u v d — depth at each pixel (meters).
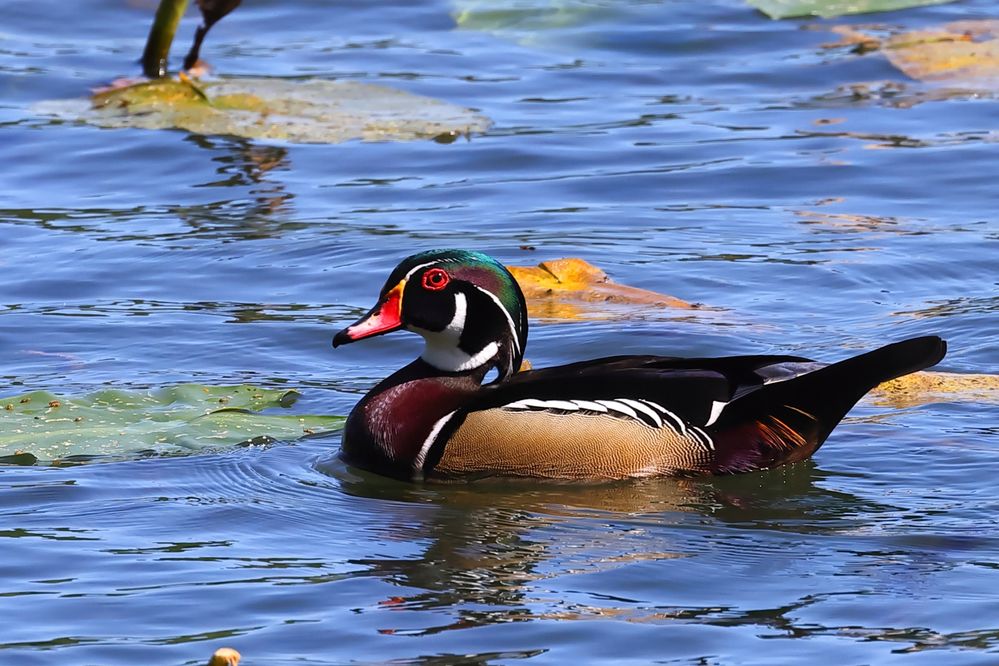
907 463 11.70
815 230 16.77
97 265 15.99
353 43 22.98
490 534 10.50
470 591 9.53
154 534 10.42
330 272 15.81
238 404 12.62
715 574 9.80
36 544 10.20
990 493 11.15
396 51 22.62
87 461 11.58
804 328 14.35
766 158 18.83
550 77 21.70
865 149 19.00
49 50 22.47
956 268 15.66
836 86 21.19
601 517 10.85
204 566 9.90
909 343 11.45
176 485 11.24
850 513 10.85
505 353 12.13
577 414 11.62
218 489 11.20
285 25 23.81
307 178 18.56
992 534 10.41
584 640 8.88
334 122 19.27
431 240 16.59
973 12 23.98
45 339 14.22
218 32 23.41
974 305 14.78
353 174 18.69
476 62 22.25
